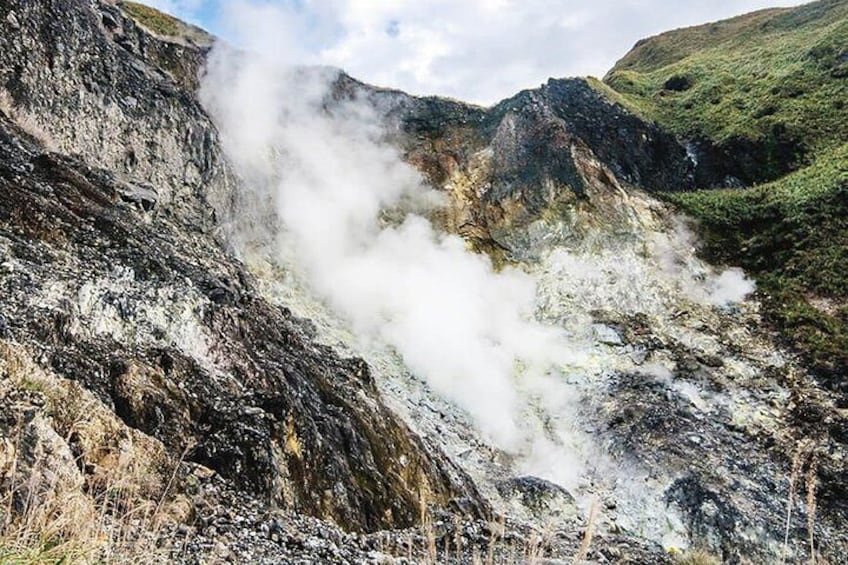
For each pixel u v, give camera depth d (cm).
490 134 3825
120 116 2262
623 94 4919
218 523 851
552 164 3575
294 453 1221
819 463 2202
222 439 1089
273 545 849
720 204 3594
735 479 2084
